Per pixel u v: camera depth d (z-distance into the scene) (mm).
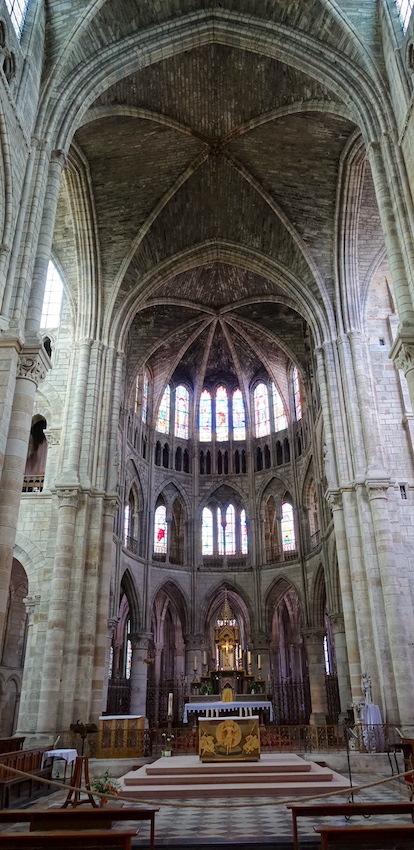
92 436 26688
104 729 21594
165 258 31797
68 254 29844
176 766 16266
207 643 43875
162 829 11031
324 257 29734
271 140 27031
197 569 42531
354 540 24859
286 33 21500
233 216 31359
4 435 14344
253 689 31438
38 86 18844
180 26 21922
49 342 30766
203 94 25078
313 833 10367
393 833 7551
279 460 43688
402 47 18125
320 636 37469
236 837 10109
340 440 26906
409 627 22641
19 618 32812
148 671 43375
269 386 45719
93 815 8461
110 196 28469
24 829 11297
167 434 44625
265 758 18469
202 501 44625
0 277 15508
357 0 20484
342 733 23234
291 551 41156
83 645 23438
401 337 15609
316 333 29500
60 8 20031
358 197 27750
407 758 17375
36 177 17672
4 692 31203
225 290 38125
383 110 18906
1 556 13656
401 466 26062
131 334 39906
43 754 17016
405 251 16891
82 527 24812
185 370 46844
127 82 23328
